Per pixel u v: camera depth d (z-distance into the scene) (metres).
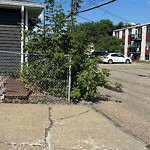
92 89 8.02
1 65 10.52
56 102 7.61
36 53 8.09
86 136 5.07
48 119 6.02
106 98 8.75
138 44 53.19
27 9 10.95
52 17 8.30
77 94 7.78
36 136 4.94
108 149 4.50
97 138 4.99
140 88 12.13
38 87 8.14
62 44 8.26
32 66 8.09
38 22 8.79
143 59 51.12
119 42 50.84
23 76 8.25
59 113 6.56
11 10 10.93
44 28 8.32
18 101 7.44
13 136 4.88
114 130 5.51
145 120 6.42
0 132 5.05
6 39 10.93
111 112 6.96
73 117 6.29
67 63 7.71
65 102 7.65
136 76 17.67
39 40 8.24
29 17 13.41
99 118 6.33
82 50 8.06
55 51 8.01
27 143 4.60
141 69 24.84
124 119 6.39
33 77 8.07
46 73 8.01
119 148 4.57
